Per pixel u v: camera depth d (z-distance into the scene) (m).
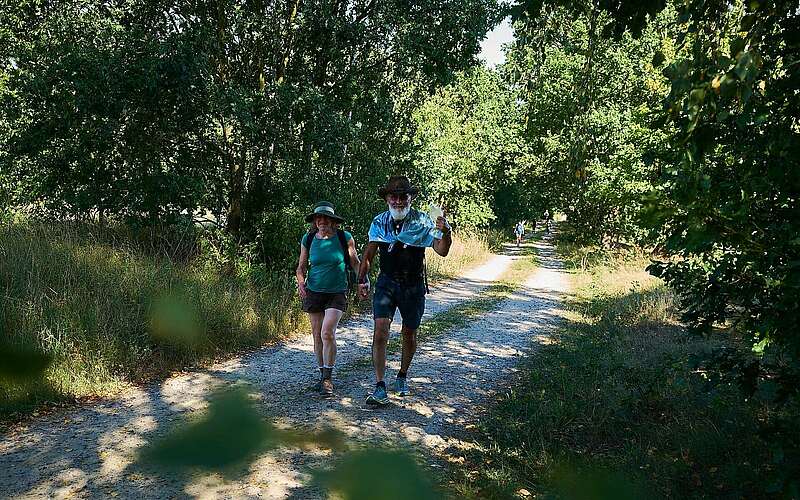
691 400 5.01
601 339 8.66
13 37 12.34
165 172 11.48
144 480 3.70
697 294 3.53
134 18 11.95
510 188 46.00
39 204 12.55
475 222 32.88
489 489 3.69
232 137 12.24
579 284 17.77
